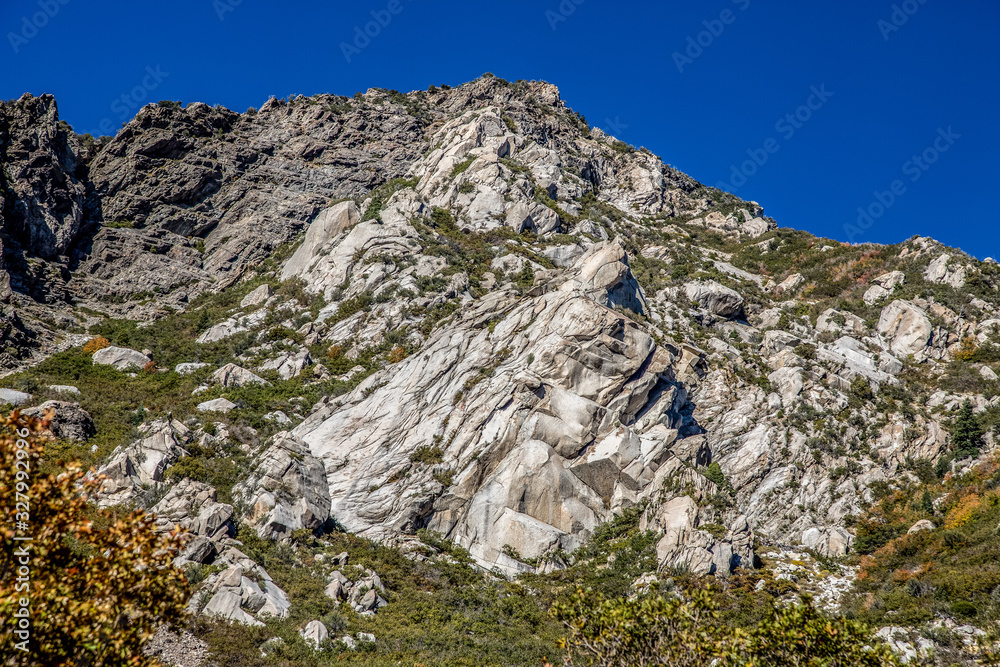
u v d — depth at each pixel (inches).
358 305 2751.0
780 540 1994.3
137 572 751.7
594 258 2421.3
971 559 1563.7
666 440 2006.6
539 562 1784.0
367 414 2160.4
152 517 773.3
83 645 676.1
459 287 2748.5
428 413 2106.3
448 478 1943.9
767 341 2640.3
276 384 2432.3
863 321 2751.0
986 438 2097.7
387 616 1491.1
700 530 1763.0
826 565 1815.9
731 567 1736.0
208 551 1512.1
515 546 1815.9
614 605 1013.2
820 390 2327.8
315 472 1884.8
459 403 2090.3
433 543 1836.9
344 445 2090.3
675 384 2167.8
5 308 2679.6
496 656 1375.5
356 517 1904.5
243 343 2669.8
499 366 2135.8
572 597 1050.7
